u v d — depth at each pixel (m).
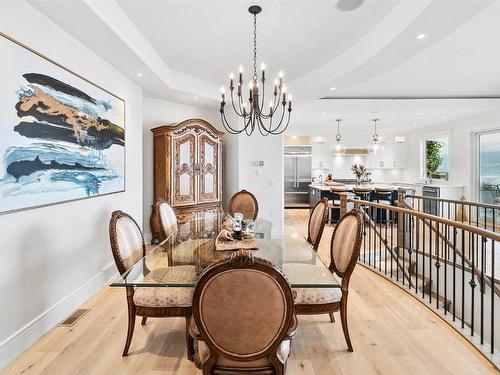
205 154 5.29
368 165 10.23
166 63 4.22
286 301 1.20
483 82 4.95
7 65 2.03
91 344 2.23
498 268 4.12
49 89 2.43
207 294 1.19
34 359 2.06
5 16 2.02
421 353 2.13
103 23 2.54
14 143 2.09
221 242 2.41
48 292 2.46
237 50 3.78
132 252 2.29
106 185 3.37
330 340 2.29
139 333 2.39
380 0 2.67
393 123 8.23
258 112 2.96
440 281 4.46
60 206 2.62
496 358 2.04
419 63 4.07
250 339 1.22
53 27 2.50
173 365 1.99
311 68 4.43
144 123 5.08
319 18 2.98
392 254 4.18
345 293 2.12
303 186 10.34
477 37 3.29
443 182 8.15
